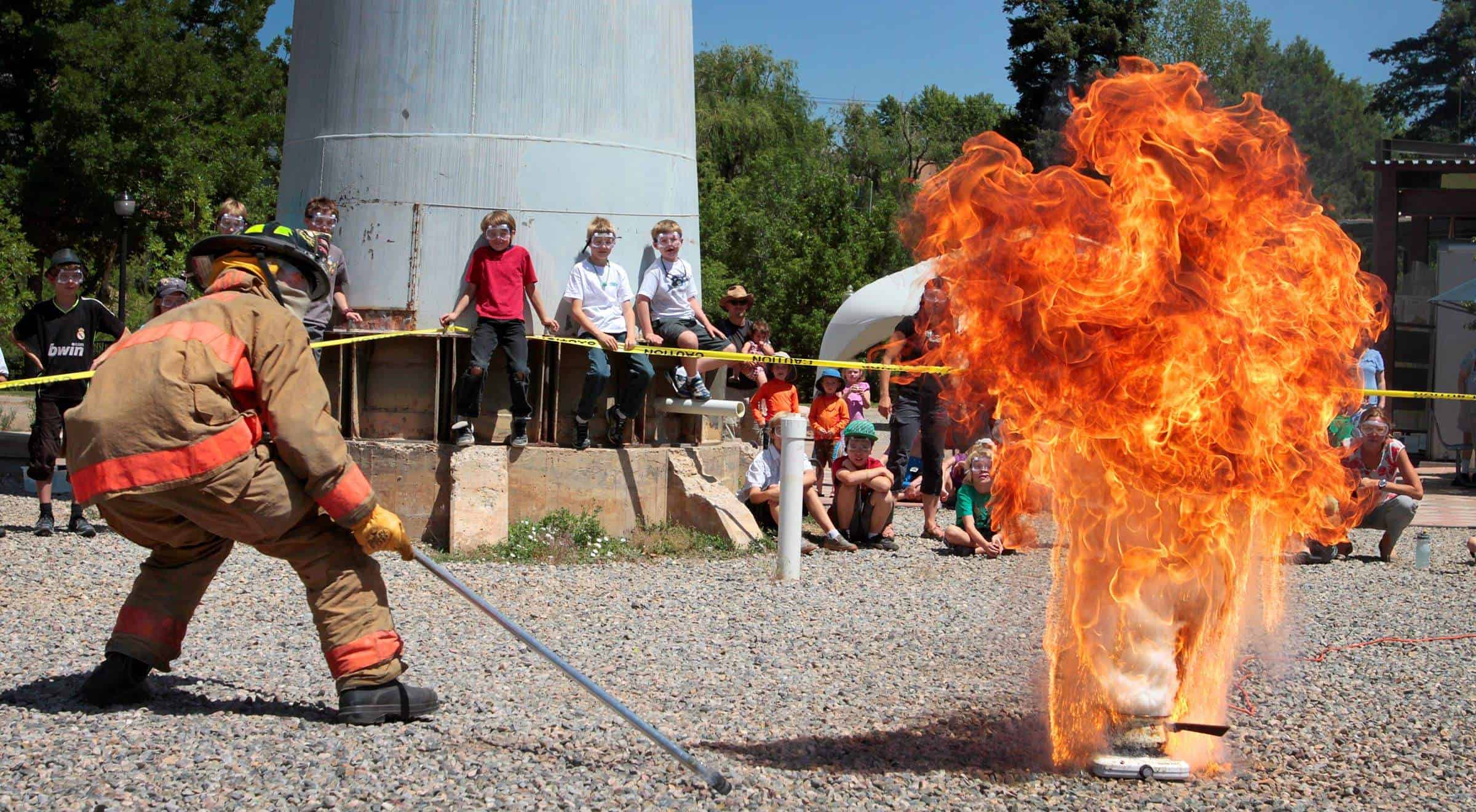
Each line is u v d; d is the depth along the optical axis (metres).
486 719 5.00
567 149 10.34
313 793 4.03
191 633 6.47
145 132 33.72
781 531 8.79
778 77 58.56
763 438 11.84
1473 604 8.74
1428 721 5.52
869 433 10.55
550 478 9.98
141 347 4.62
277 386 4.66
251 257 5.09
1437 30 54.94
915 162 64.81
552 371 10.22
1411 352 23.23
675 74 11.12
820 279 39.88
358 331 10.05
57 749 4.37
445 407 10.06
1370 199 49.94
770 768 4.47
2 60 34.22
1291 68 50.00
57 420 9.75
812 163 52.09
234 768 4.25
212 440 4.55
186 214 34.38
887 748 4.79
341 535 4.91
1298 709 5.67
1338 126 50.00
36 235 34.22
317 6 10.71
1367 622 7.95
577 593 8.03
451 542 9.33
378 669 4.87
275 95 43.47
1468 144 23.17
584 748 4.64
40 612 6.93
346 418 10.10
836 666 6.24
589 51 10.41
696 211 11.39
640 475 10.28
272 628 6.67
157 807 3.87
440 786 4.15
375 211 10.23
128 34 34.12
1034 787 4.35
